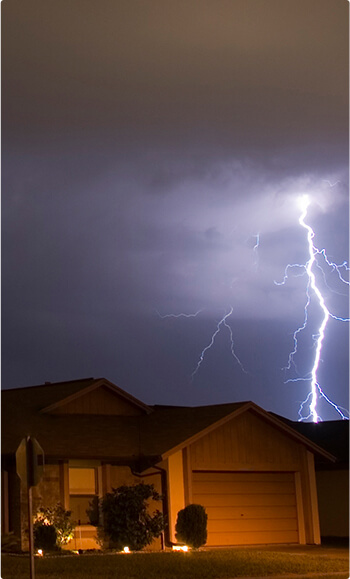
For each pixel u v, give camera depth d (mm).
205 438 29797
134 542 26734
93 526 27906
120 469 29016
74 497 28344
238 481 30547
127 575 20188
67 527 26453
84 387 31891
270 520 30828
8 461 26938
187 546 27469
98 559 23141
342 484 35906
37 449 16312
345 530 35406
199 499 29484
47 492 27156
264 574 20859
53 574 20125
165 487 28516
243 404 30625
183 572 20797
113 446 29000
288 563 22594
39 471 16234
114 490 27531
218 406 31719
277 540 30766
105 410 32406
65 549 26656
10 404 31484
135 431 30938
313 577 20297
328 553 26969
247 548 29031
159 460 28250
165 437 29734
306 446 32094
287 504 31438
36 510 26359
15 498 26484
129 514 26891
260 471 30953
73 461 28328
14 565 21703
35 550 25391
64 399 31219
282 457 31438
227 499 30109
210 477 29938
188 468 29141
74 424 30391
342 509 35688
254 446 30844
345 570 21688
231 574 20750
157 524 27297
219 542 29516
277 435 31547
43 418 30297
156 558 23469
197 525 27500
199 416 31031
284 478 31641
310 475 31906
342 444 37438
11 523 26438
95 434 29750
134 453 28844
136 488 27469
